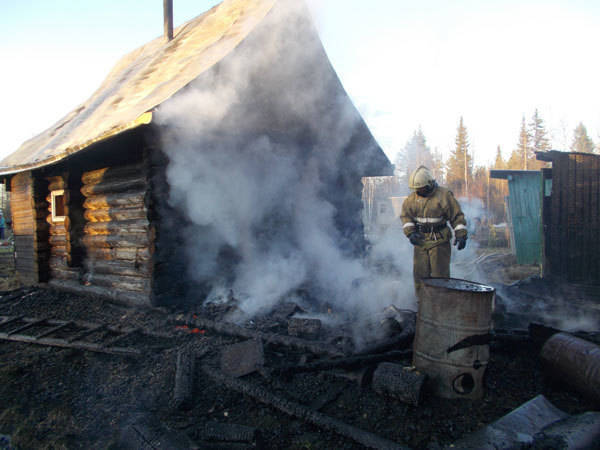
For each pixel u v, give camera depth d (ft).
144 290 17.52
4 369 11.78
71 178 21.94
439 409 8.36
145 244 17.42
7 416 9.20
